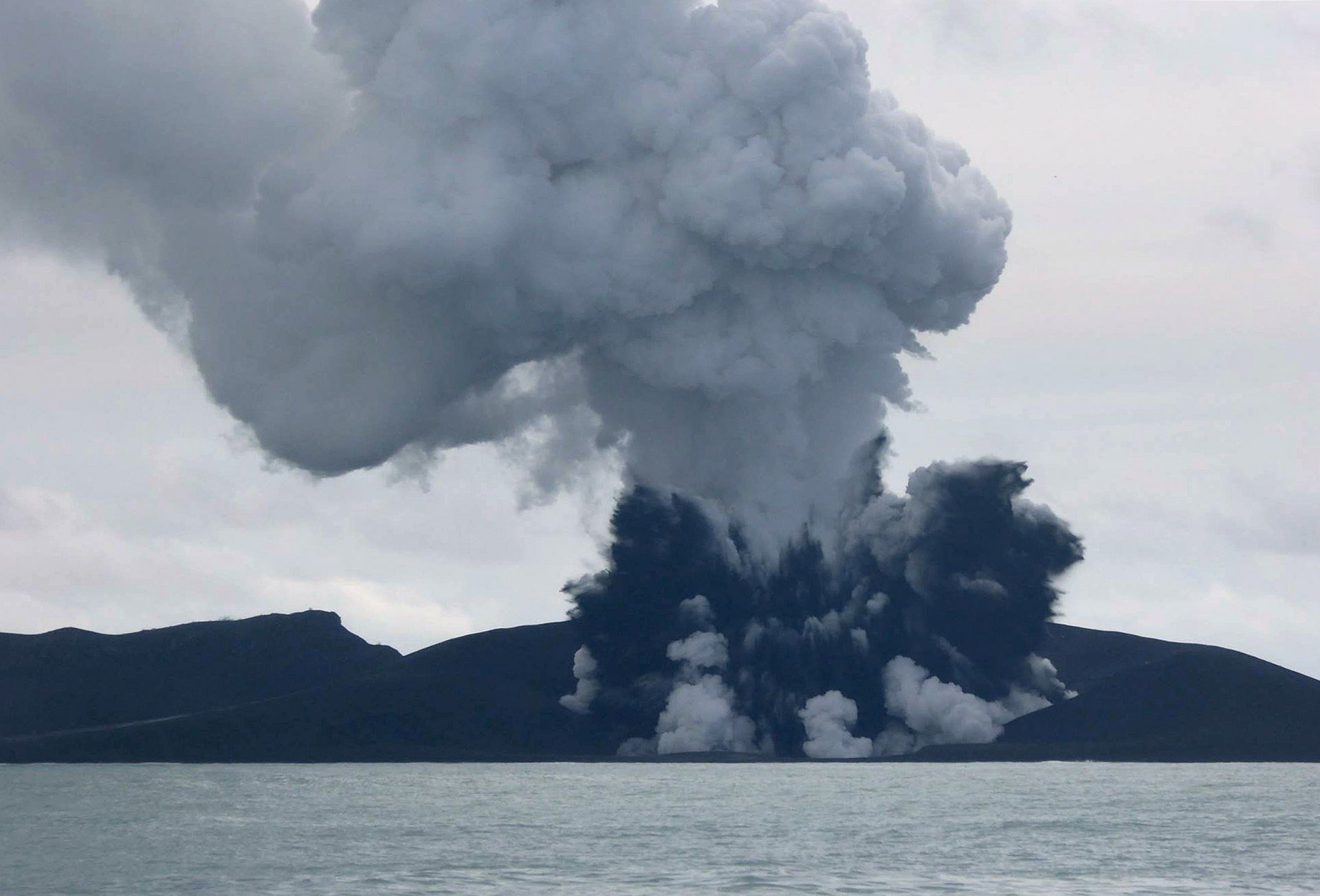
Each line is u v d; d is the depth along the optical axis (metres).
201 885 124.38
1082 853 141.62
